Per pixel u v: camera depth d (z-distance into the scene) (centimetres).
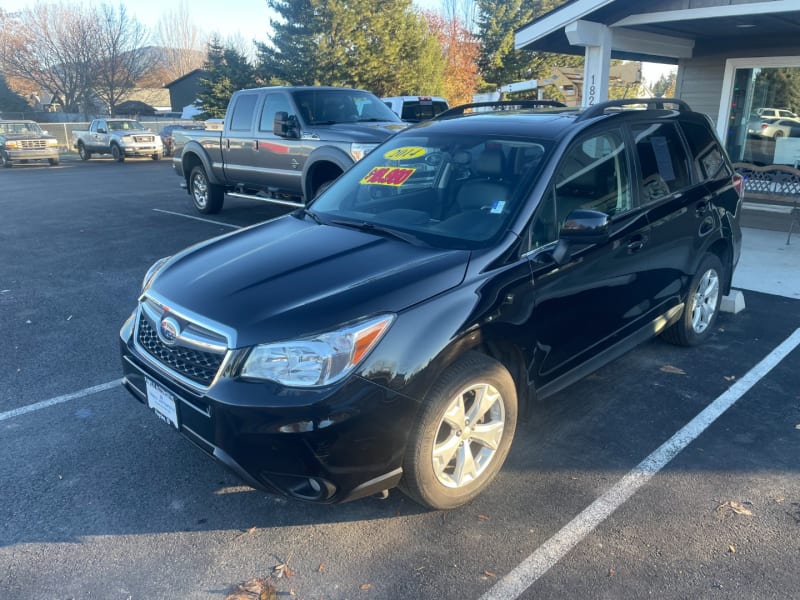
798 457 368
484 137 399
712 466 359
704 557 290
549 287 342
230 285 313
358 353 274
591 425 404
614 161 402
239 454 277
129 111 5791
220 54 4025
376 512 323
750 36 1102
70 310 634
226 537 306
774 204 993
